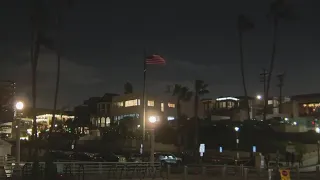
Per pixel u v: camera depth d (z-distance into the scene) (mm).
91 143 80375
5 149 37719
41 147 72875
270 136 74750
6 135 68750
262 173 32250
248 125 78875
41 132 85750
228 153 65375
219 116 95500
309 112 116062
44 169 24859
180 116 91562
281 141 71875
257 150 69312
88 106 113188
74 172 27969
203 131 81438
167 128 84000
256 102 107812
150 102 94250
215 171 33906
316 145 66625
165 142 79125
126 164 31500
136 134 80062
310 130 79938
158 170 33375
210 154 66125
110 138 77750
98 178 27734
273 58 73812
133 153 61094
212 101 111500
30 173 24781
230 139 75562
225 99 108688
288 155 53750
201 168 34750
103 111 105812
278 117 95938
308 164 56250
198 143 76000
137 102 94688
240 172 32500
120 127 83625
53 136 85688
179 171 37094
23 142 77812
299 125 83438
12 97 28203
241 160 50375
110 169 29641
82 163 28750
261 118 99938
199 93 82375
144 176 29672
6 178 23828
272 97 113625
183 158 55844
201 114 107000
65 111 122250
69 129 97250
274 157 61531
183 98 99438
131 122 89188
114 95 109625
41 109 121188
